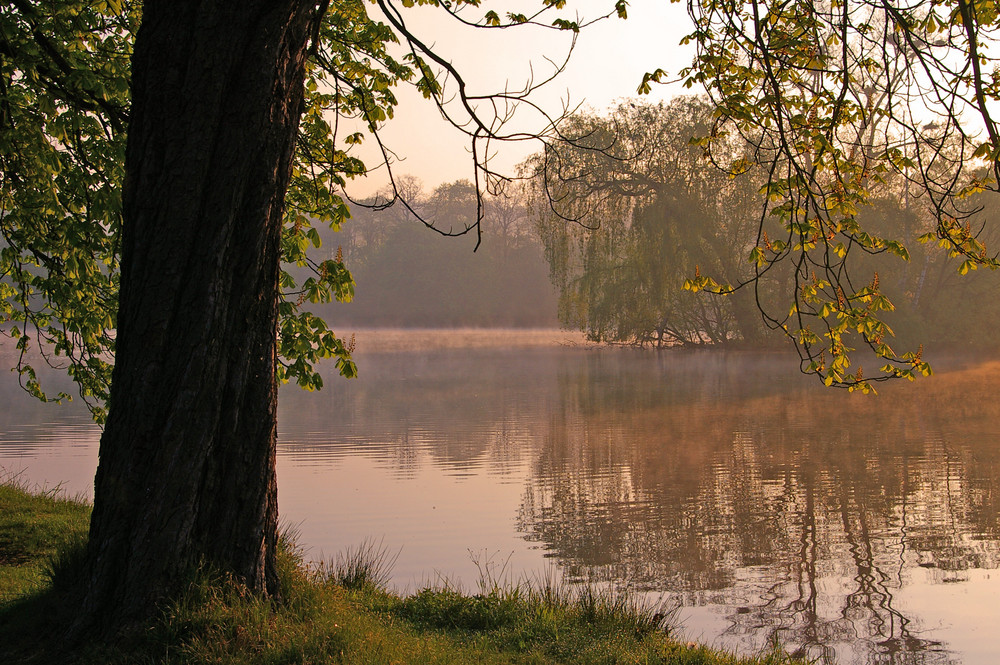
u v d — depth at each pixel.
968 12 5.43
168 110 5.11
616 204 47.38
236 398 5.30
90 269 8.58
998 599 9.37
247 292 5.32
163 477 5.05
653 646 6.27
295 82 5.48
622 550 11.39
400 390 37.12
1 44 7.41
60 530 9.26
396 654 5.04
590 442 21.38
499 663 5.50
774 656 6.97
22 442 21.52
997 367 44.53
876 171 7.18
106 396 10.80
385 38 9.50
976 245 6.77
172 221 5.11
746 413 27.06
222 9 5.10
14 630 5.21
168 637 4.80
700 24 6.85
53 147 8.09
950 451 19.39
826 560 10.97
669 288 46.78
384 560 10.64
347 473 17.19
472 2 7.38
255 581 5.39
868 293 6.71
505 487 15.75
